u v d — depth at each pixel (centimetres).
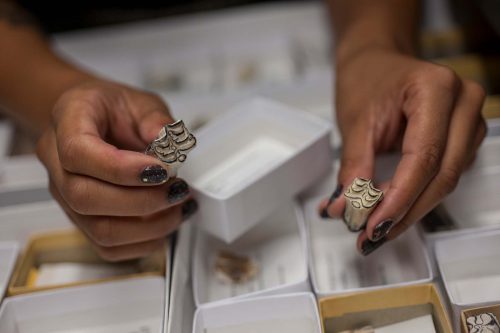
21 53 46
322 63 54
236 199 34
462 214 38
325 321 32
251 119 40
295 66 54
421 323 31
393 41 42
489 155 38
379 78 37
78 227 35
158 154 30
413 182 32
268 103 40
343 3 48
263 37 57
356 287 35
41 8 60
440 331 31
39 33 49
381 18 44
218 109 48
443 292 32
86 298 35
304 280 33
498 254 34
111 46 57
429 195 33
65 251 38
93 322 35
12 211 40
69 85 44
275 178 35
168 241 36
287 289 33
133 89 38
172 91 53
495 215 38
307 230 37
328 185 39
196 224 36
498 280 34
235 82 54
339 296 31
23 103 45
